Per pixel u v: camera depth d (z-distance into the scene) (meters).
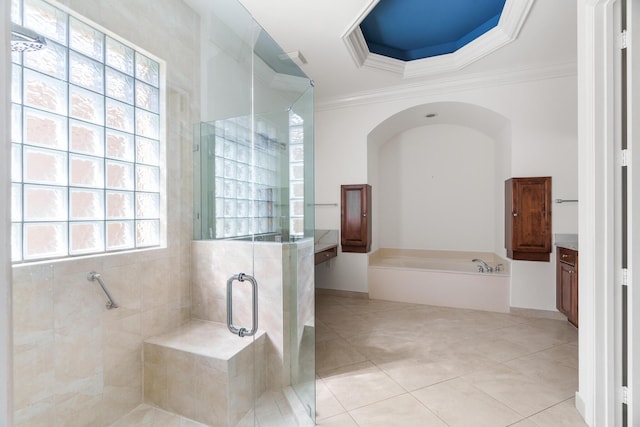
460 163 4.20
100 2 1.20
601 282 1.50
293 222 2.00
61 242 1.04
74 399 1.08
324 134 3.98
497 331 2.73
